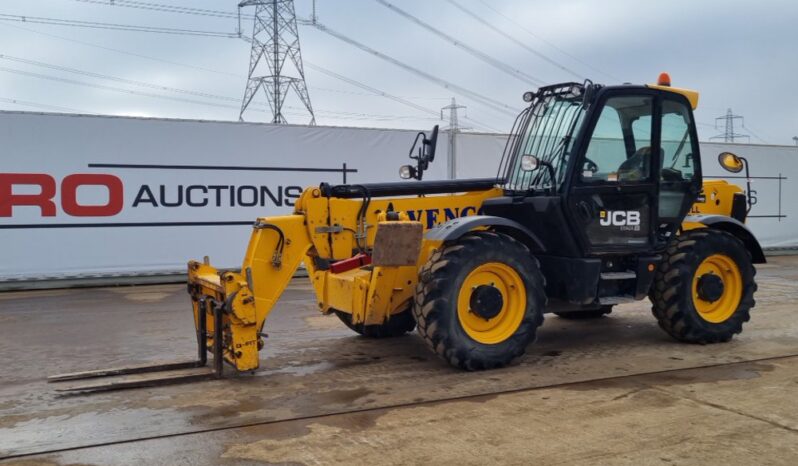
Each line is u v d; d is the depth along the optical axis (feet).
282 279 16.84
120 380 15.72
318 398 14.76
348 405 14.25
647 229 19.06
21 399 14.93
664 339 20.93
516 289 17.25
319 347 19.93
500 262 16.83
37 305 28.76
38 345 20.74
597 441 12.07
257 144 37.45
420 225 16.34
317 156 38.63
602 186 18.17
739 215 22.80
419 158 19.52
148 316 25.91
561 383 15.85
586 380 16.12
